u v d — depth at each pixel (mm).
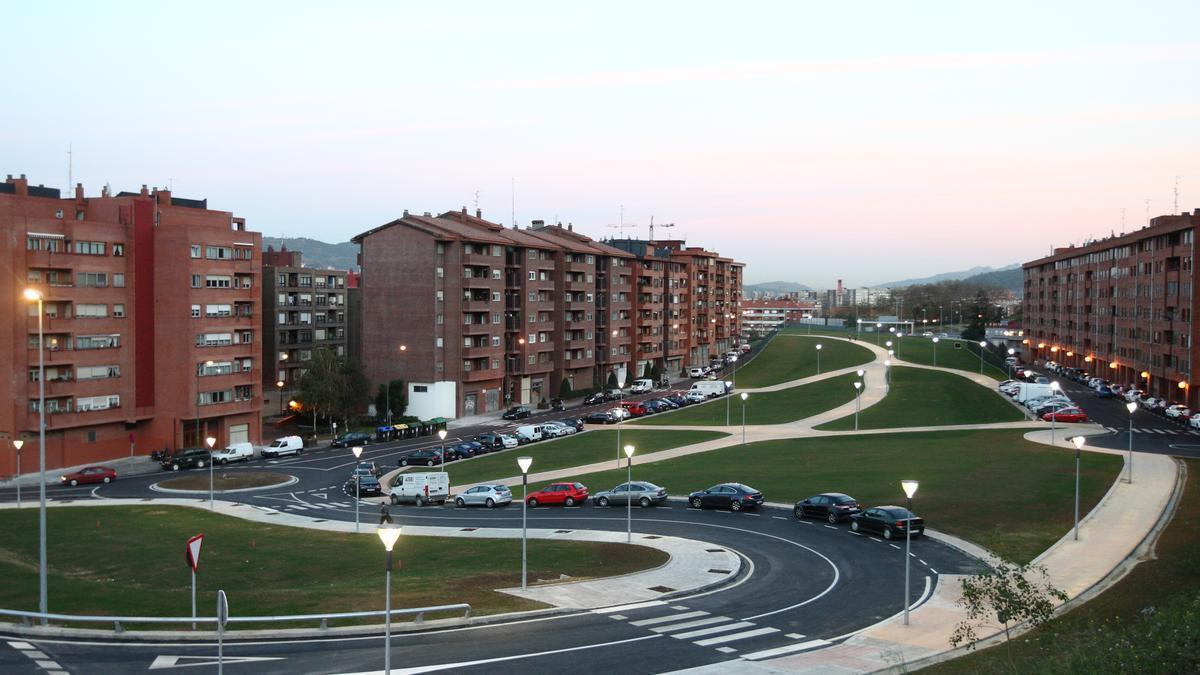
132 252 88062
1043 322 191125
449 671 26000
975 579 29000
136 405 88500
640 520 52906
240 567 43562
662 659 27203
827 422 100812
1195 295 100625
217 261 92375
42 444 32844
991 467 62281
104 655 27703
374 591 36156
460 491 67688
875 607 33344
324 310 141750
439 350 115438
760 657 27422
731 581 37844
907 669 25734
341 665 26562
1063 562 38094
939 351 178875
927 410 105125
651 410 117188
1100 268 146625
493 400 123812
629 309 161125
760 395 129500
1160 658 20594
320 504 64500
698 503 56188
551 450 87312
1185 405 101812
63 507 62812
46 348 80562
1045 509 48438
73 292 83062
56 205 85438
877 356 168125
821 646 28609
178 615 32938
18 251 79000
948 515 48844
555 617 32250
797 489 59531
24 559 46250
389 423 109625
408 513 60125
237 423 95875
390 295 116250
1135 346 124688
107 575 42875
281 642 29188
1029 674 22812
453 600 34438
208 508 62344
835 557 41844
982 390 119750
